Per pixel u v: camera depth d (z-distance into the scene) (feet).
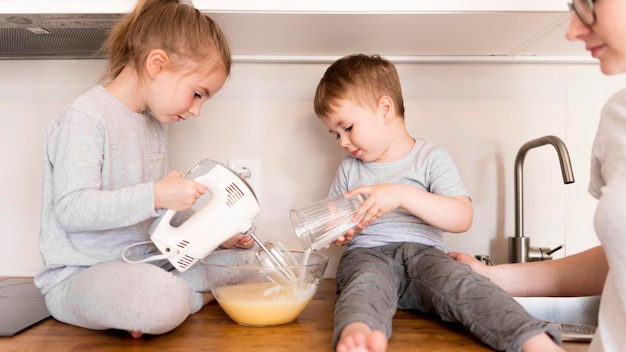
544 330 2.55
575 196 4.66
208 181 3.28
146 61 3.53
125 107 3.68
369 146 4.02
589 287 3.56
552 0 3.39
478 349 2.74
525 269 3.64
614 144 2.71
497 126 4.66
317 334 2.99
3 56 4.59
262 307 3.05
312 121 4.67
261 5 3.44
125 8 3.49
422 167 4.06
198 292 3.66
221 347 2.74
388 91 4.06
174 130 4.64
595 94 4.65
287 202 4.68
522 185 4.38
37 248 4.70
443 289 3.15
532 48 4.34
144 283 2.86
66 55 4.58
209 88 3.65
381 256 3.77
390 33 3.92
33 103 4.67
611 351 2.47
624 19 2.40
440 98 4.66
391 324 2.97
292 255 3.80
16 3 3.43
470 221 3.77
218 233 3.22
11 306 3.55
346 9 3.42
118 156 3.61
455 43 4.19
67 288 3.17
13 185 4.68
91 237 3.51
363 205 3.48
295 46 4.30
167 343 2.82
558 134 4.67
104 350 2.69
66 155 3.29
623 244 2.42
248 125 4.67
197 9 3.50
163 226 3.22
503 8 3.40
